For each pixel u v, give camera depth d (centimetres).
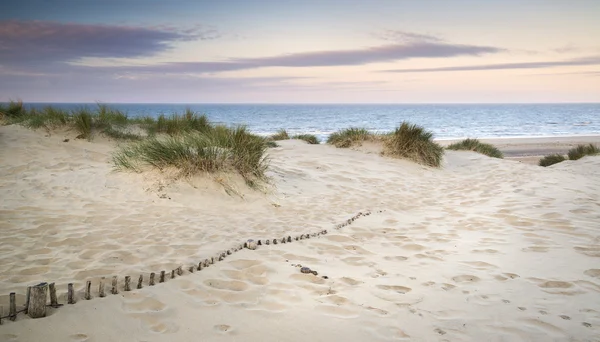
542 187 880
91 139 1051
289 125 5397
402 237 548
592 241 503
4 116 1232
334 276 403
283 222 611
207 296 344
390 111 13312
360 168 1070
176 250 464
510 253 471
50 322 284
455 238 542
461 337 288
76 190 698
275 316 313
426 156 1213
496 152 1652
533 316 318
